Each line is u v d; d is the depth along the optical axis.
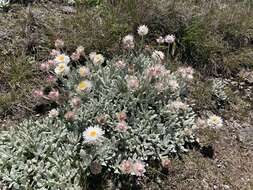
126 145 0.43
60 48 0.50
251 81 0.54
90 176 0.41
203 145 0.46
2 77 0.47
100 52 0.52
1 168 0.40
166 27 0.56
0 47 0.49
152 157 0.43
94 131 0.39
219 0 0.63
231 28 0.58
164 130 0.44
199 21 0.57
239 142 0.47
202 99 0.50
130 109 0.45
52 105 0.46
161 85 0.45
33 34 0.51
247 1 0.65
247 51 0.57
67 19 0.54
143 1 0.56
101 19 0.55
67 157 0.41
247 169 0.45
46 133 0.42
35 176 0.39
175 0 0.59
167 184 0.42
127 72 0.47
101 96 0.46
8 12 0.54
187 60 0.54
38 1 0.57
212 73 0.54
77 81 0.46
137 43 0.53
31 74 0.48
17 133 0.43
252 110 0.51
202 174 0.43
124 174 0.41
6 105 0.45
